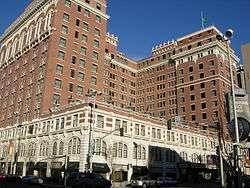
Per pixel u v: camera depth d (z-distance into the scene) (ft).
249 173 145.79
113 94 346.13
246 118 32.76
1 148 260.83
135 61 390.83
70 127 184.14
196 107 308.40
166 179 173.17
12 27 320.09
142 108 365.40
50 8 258.57
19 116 252.42
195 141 258.57
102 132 180.55
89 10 272.92
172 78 344.90
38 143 209.77
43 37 251.80
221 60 311.06
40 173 198.70
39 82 236.63
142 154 205.16
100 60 267.59
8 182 154.30
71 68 242.99
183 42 345.31
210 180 241.96
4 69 314.14
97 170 168.86
